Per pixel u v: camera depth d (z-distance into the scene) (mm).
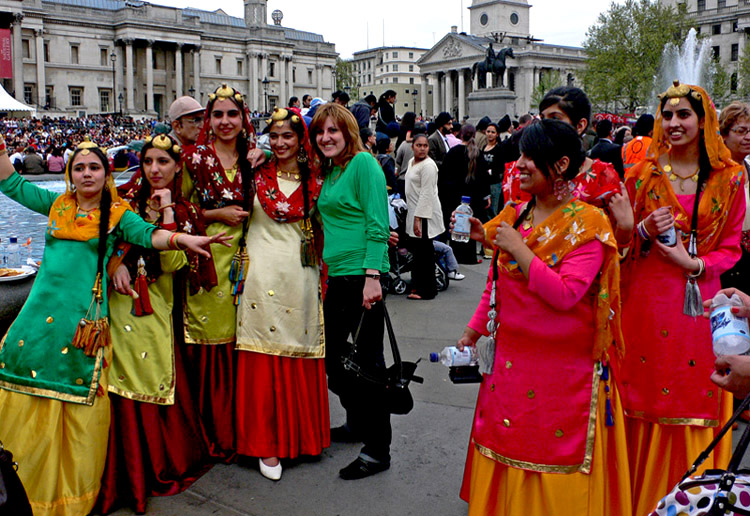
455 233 2840
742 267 4555
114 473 3348
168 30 75125
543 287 2432
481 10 91625
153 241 3205
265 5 86062
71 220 3211
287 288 3645
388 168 7773
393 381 3590
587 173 2666
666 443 3047
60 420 3148
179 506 3365
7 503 2215
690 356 2984
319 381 3822
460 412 4555
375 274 3523
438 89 94125
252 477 3662
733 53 67625
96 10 72375
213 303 3693
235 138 3703
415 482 3617
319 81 92938
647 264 3059
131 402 3381
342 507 3367
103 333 3186
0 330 3977
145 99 76062
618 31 54438
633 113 54344
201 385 3816
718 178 3027
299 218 3654
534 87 84250
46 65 70062
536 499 2564
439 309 7277
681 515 1881
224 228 3678
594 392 2551
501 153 10117
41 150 38688
